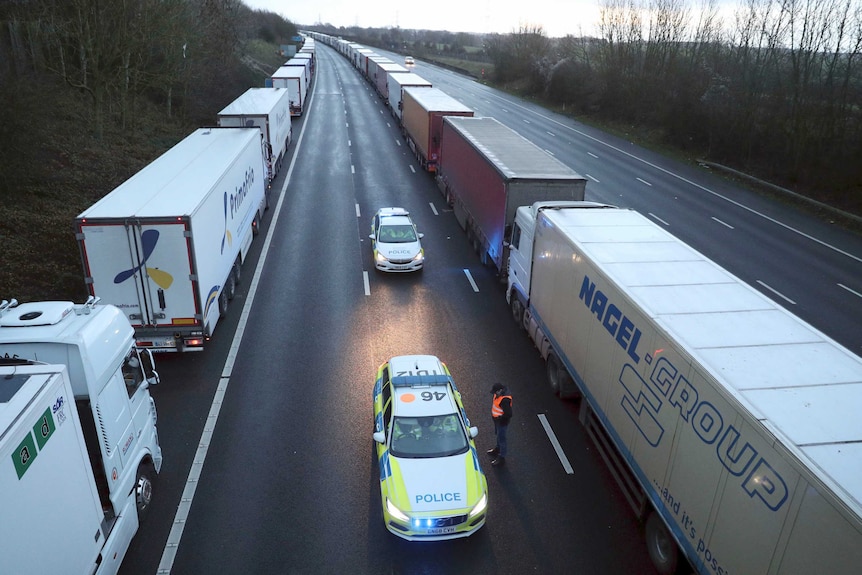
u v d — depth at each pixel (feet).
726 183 108.78
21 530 18.63
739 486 21.17
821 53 107.34
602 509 32.37
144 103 126.62
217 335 50.19
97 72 93.20
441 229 78.95
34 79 78.18
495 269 65.16
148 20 98.73
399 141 137.90
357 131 147.95
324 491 33.09
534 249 46.55
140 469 30.89
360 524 30.89
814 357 24.61
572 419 40.29
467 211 73.10
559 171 56.85
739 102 121.60
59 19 94.22
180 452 36.01
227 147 63.98
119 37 95.66
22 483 18.81
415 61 367.04
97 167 83.82
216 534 29.99
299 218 81.66
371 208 86.94
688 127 136.46
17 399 20.01
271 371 44.93
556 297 41.47
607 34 177.68
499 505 32.45
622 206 90.33
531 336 48.26
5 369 21.97
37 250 57.26
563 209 45.57
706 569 23.35
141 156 97.19
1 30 90.53
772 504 19.43
